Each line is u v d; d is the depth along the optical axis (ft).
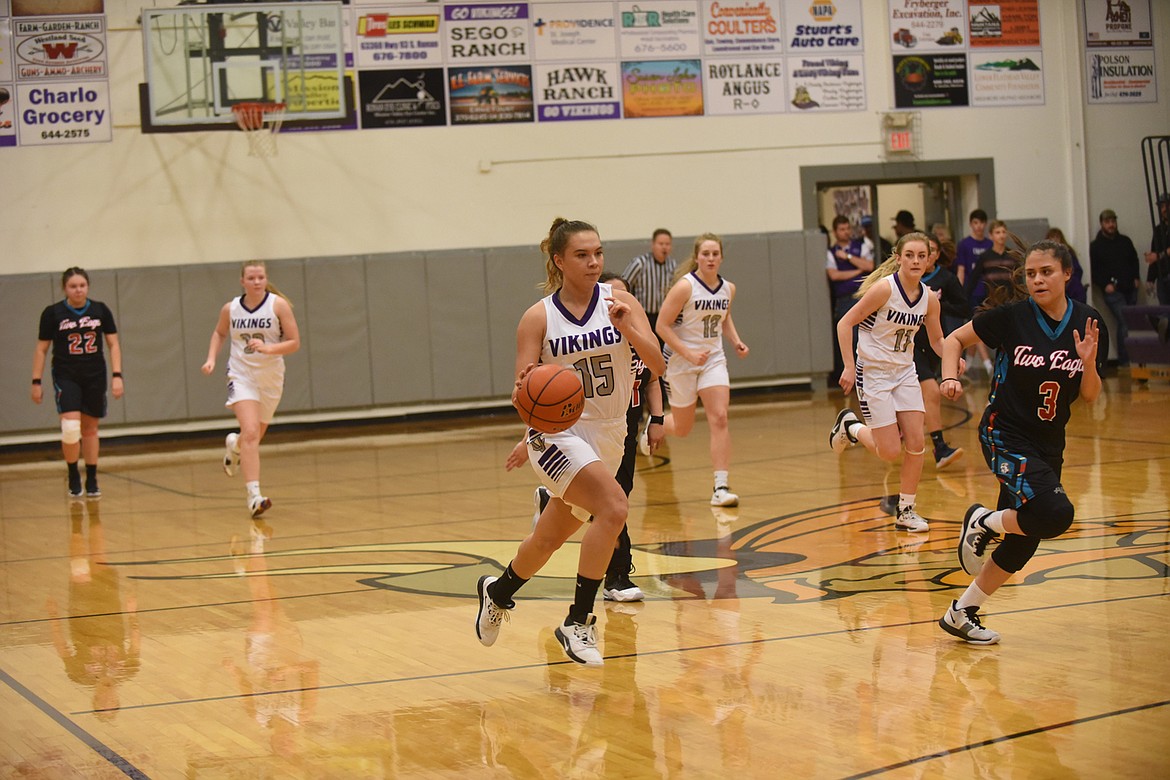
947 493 25.95
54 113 45.57
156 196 46.34
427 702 13.28
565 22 49.19
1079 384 13.89
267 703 13.42
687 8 50.14
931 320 22.25
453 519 25.89
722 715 12.42
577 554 21.44
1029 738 11.28
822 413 42.83
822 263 50.78
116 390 32.32
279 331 27.61
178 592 19.79
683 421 26.37
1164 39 54.54
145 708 13.39
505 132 49.03
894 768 10.69
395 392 47.65
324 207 47.70
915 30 52.13
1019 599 16.65
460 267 47.93
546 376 13.14
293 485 32.58
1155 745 10.95
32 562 23.06
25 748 12.16
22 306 44.60
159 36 44.19
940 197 54.19
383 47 47.80
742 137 50.93
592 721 12.42
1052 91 53.57
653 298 38.19
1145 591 16.66
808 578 18.76
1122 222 54.85
